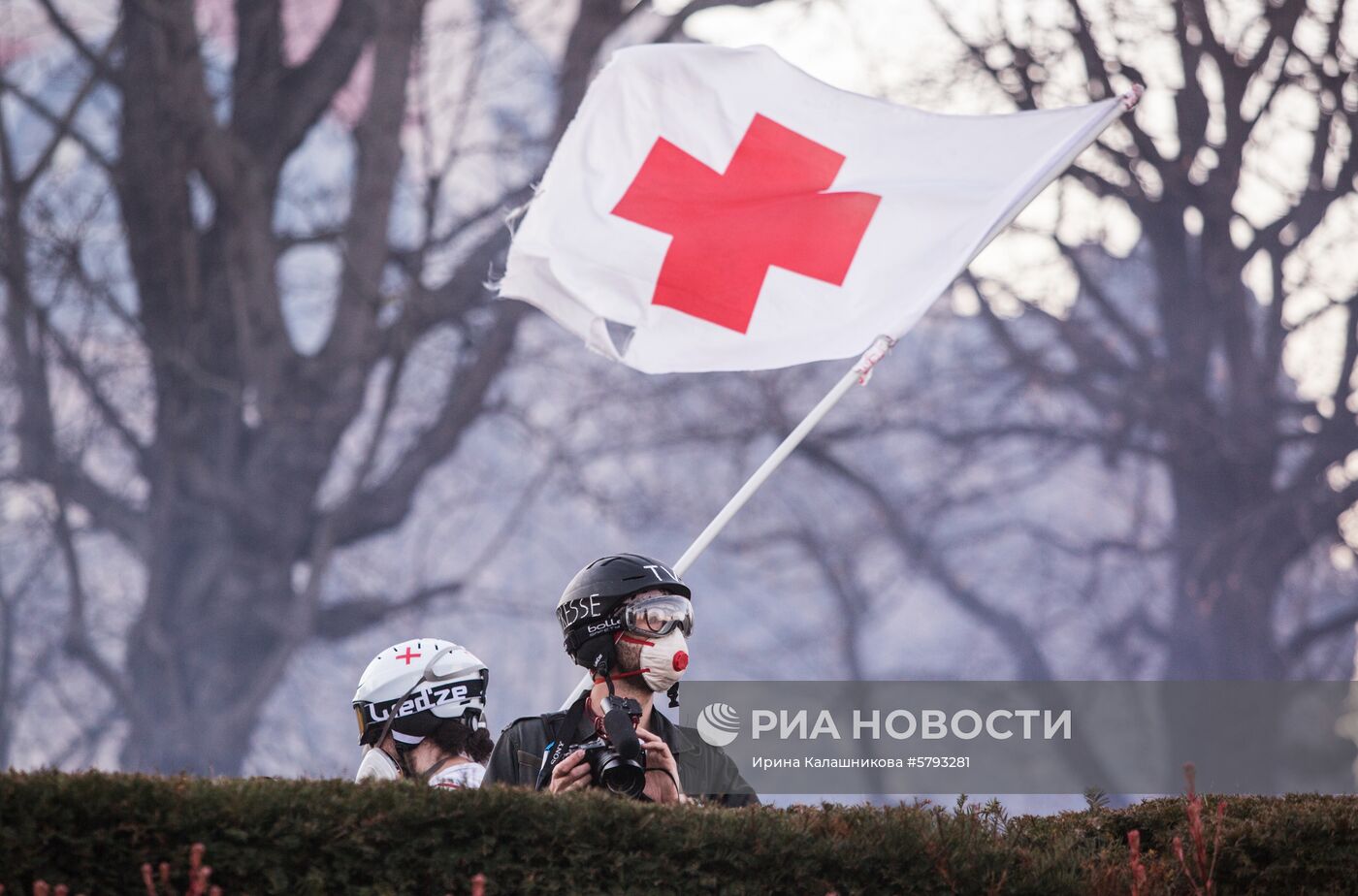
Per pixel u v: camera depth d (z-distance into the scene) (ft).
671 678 35.91
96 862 25.88
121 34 243.81
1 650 254.27
